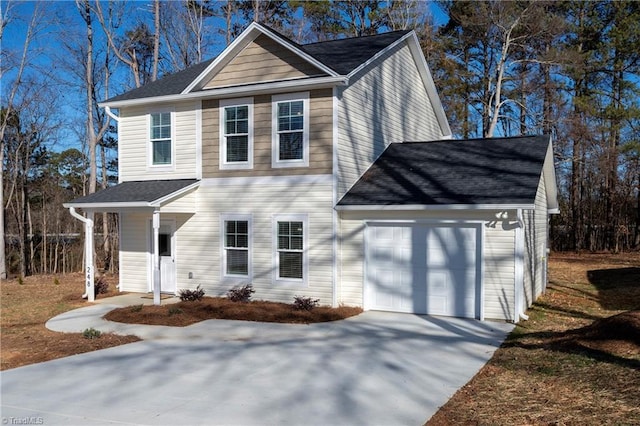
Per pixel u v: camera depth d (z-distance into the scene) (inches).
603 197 1353.3
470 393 260.5
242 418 227.6
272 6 1243.2
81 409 239.8
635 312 369.4
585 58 1152.2
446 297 477.1
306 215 516.1
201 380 284.8
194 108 580.7
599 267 959.6
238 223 557.6
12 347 367.9
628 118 1147.3
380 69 607.8
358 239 507.5
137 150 621.9
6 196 1165.7
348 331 416.8
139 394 261.0
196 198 577.6
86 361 327.0
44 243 1048.8
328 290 507.8
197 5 1219.9
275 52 533.3
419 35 1191.6
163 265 606.5
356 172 548.4
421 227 486.6
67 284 743.7
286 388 270.2
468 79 1273.4
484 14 1150.3
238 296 528.4
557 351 329.4
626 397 237.6
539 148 542.0
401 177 536.1
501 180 480.7
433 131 802.2
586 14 1243.8
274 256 533.3
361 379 286.0
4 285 746.8
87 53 969.5
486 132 1237.1
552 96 1159.0
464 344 370.6
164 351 352.8
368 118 576.4
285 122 529.0
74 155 1445.6
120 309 500.4
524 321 450.9
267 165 536.7
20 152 1161.4
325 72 500.4
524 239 466.0
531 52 1200.8
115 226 1187.9
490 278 457.7
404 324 442.3
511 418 223.3
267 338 393.7
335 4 1257.4
